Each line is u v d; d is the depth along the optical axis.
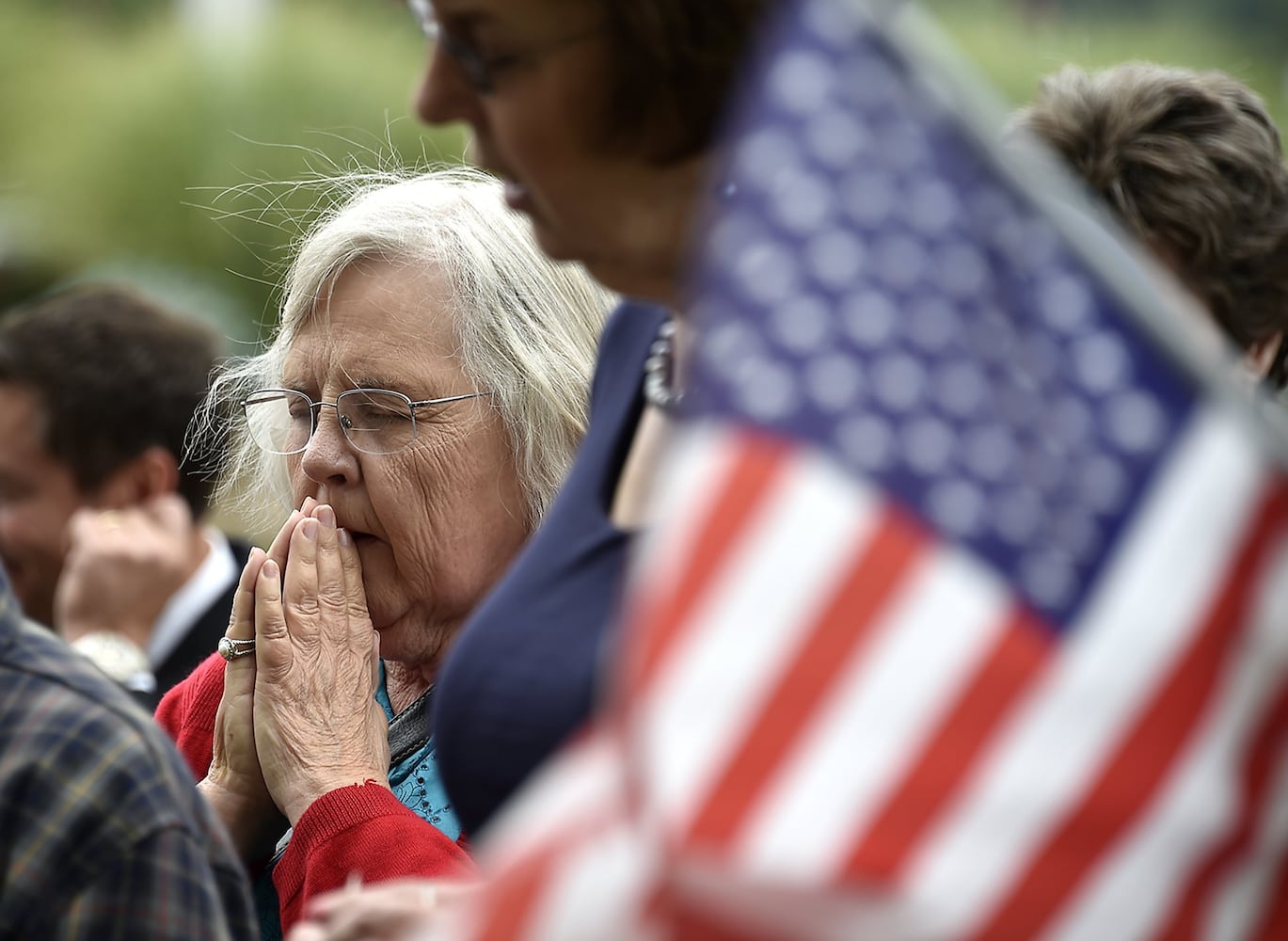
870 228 3.27
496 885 3.41
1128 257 3.67
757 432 3.15
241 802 7.86
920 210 3.31
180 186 51.38
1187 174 7.12
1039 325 3.40
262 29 54.78
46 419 12.90
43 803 5.32
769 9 4.46
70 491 13.10
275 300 9.89
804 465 3.13
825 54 3.35
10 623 5.66
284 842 7.88
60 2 65.94
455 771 5.40
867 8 3.39
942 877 3.06
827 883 3.01
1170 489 3.32
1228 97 7.42
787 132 3.30
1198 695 3.26
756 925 3.06
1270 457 3.38
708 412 3.20
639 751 3.16
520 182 4.94
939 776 3.08
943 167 3.37
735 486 3.14
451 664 5.49
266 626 7.70
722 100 4.59
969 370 3.25
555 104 4.60
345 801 7.23
